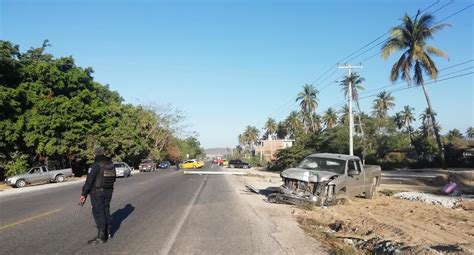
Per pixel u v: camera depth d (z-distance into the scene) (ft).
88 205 52.80
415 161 190.90
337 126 187.01
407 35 149.69
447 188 72.84
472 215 46.29
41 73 146.61
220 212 47.55
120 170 136.15
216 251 28.60
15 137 122.62
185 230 36.14
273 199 55.88
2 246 29.25
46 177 114.01
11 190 90.43
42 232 34.42
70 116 142.61
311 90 306.35
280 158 188.44
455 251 27.27
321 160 57.06
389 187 88.63
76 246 29.50
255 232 35.60
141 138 253.85
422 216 45.27
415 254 26.63
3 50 127.44
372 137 197.57
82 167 164.45
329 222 41.65
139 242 31.09
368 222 40.86
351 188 56.54
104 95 234.38
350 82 136.98
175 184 94.89
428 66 147.13
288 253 28.37
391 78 155.53
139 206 52.70
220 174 151.84
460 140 245.24
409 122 406.00
